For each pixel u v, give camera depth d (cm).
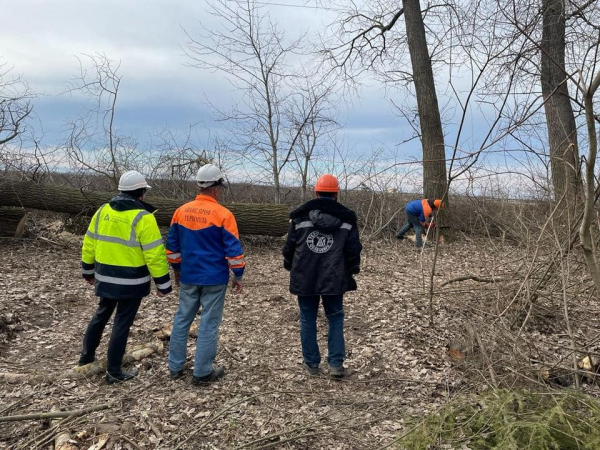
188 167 1145
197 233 393
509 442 258
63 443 306
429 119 1123
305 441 320
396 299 639
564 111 840
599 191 369
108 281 387
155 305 620
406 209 1077
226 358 460
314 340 426
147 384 402
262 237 1062
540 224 585
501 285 558
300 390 396
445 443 297
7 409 353
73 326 550
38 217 1095
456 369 437
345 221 409
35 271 755
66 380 405
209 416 350
